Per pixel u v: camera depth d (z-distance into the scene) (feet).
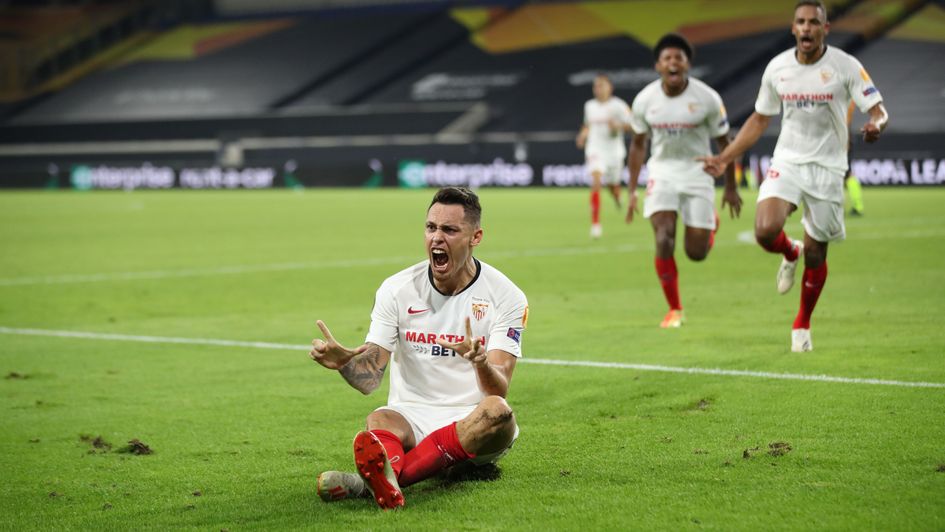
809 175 63.41
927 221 160.56
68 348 70.74
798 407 49.16
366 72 378.94
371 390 37.99
